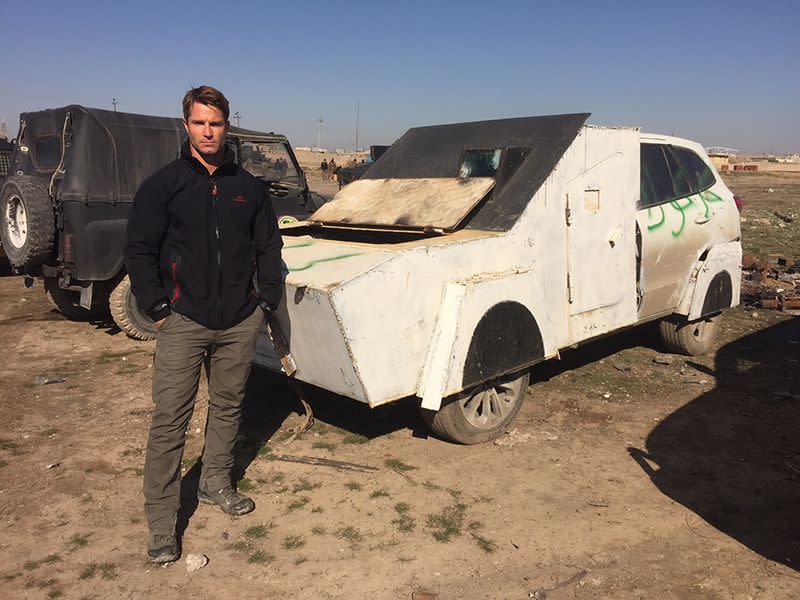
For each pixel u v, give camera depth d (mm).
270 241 3367
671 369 5973
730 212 6406
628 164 5125
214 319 3176
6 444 4402
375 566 3137
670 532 3436
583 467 4121
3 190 6676
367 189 5363
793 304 8242
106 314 7891
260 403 5102
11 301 8812
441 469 4074
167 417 3156
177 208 3045
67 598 2908
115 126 6613
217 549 3270
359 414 4902
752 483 3934
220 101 3008
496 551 3258
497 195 4613
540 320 4414
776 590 2971
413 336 3793
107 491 3826
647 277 5508
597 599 2914
